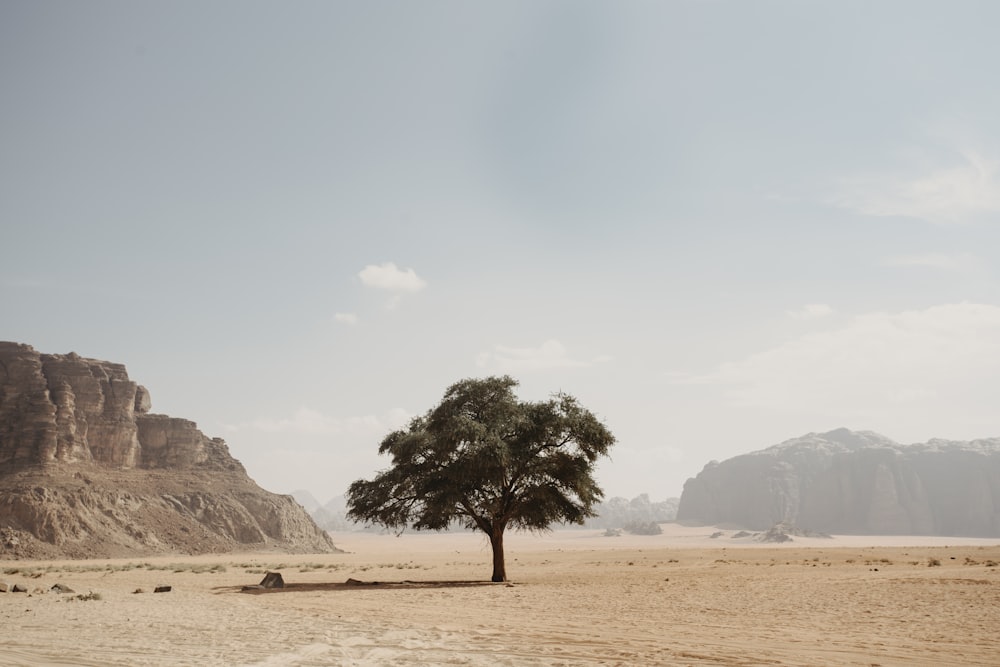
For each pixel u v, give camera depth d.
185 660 11.92
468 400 43.34
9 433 125.56
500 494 42.59
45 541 106.38
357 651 13.20
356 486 45.00
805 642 15.27
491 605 25.41
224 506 139.25
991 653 13.86
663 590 31.36
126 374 151.62
